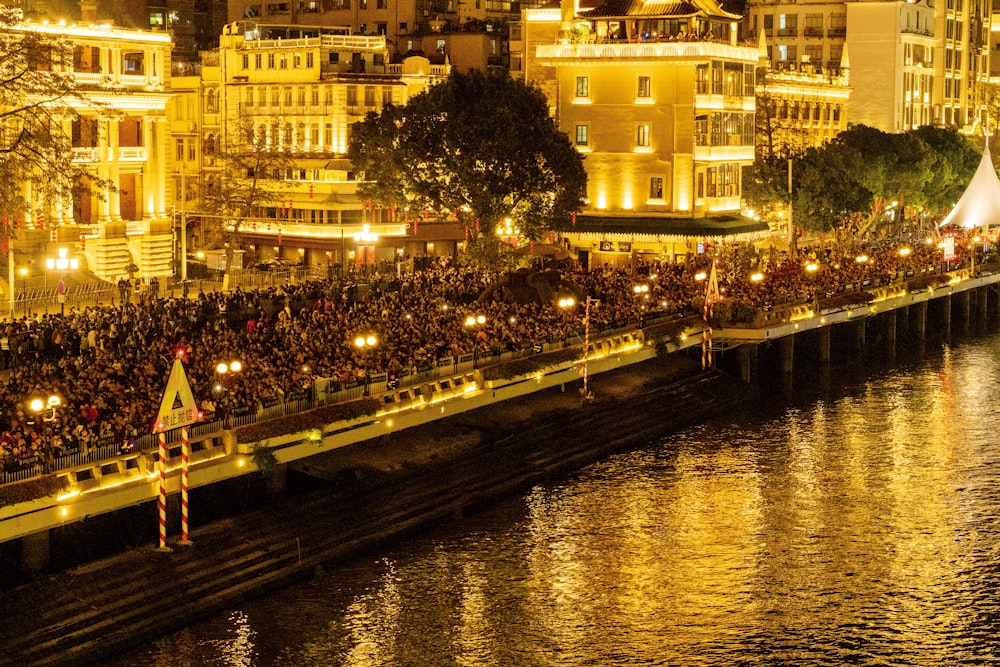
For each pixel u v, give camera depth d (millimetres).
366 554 86188
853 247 181875
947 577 85125
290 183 176625
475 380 104250
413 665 72688
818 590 82938
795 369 148250
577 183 146875
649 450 111625
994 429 120438
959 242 199125
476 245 145375
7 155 109188
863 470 106875
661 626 77812
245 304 124125
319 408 91562
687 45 166375
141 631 73062
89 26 146250
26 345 103000
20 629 70625
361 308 118625
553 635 76375
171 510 83000
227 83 191375
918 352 162375
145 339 105000
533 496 98438
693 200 168500
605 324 122625
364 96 182500
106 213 148750
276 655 72938
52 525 74688
